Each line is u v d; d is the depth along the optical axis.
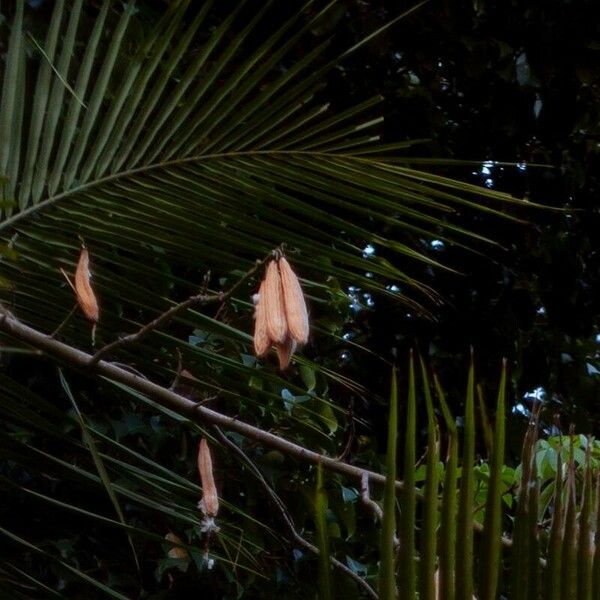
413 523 3.62
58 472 4.75
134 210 4.78
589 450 3.75
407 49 8.95
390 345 9.04
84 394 6.09
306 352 7.14
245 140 4.84
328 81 8.69
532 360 9.80
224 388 5.07
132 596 6.10
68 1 6.21
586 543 3.67
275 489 6.27
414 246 8.99
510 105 9.29
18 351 4.52
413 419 3.64
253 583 6.32
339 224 4.80
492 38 9.02
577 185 9.97
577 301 10.02
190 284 4.82
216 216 4.79
